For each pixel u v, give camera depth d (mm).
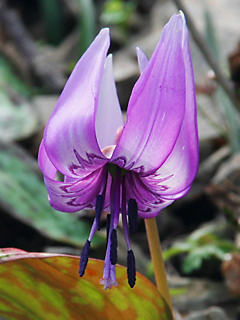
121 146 226
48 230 344
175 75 216
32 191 365
